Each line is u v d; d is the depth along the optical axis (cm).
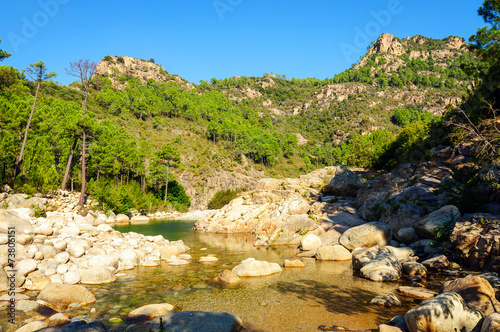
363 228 1598
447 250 1327
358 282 1120
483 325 592
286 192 3197
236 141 13300
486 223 1199
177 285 1110
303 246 1855
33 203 2472
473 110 2230
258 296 973
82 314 826
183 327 680
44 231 1560
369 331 698
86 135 4306
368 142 8912
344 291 1011
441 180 1945
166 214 5925
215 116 15575
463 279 798
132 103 13125
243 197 3388
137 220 4741
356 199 2606
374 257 1302
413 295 934
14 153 3488
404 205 1756
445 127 2628
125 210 4741
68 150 4938
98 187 4519
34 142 4322
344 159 13400
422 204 1738
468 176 1580
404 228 1605
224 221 3006
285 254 1766
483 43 1802
